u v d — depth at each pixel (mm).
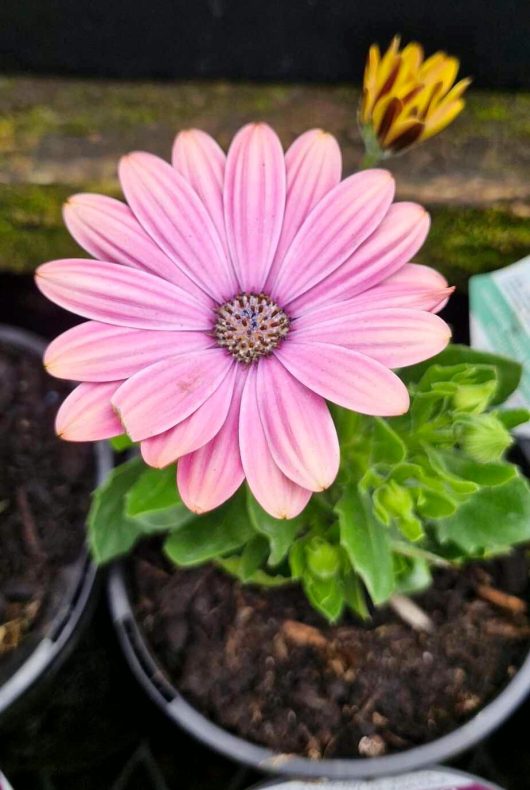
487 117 279
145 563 245
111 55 291
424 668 233
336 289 171
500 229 270
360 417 199
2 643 237
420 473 185
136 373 163
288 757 223
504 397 210
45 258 288
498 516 199
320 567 197
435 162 268
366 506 192
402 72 182
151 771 258
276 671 233
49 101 285
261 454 161
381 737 226
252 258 174
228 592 242
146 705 261
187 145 174
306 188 174
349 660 234
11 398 270
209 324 173
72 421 159
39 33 290
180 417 161
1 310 312
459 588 242
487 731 224
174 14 289
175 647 235
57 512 254
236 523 202
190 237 171
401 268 172
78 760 258
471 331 243
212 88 291
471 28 286
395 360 159
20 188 267
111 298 165
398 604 240
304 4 290
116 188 267
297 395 165
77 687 260
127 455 268
